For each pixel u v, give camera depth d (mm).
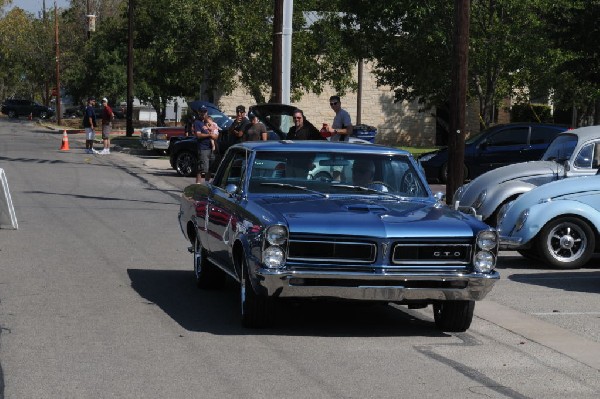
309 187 11180
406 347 9727
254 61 48188
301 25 49594
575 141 18234
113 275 13680
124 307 11422
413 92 41344
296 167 11344
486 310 11867
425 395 7891
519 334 10508
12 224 18188
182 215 13805
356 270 9633
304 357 9133
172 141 34500
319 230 9594
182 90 63938
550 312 11805
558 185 15695
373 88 61375
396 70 39906
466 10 20797
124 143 53469
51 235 17562
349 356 9242
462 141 21000
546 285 13922
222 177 12203
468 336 10391
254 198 10914
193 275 13984
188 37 47875
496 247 9867
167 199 25219
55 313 10930
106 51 77062
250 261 9852
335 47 48875
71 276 13469
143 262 14992
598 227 15461
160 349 9305
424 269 9711
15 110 104062
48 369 8438
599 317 11531
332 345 9711
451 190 21016
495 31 35781
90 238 17375
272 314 10211
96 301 11742
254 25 47469
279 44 26141
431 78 37500
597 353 9633
